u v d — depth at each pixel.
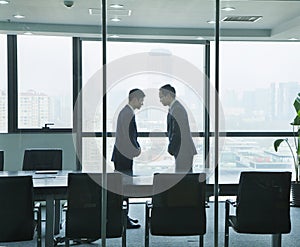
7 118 4.22
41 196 3.58
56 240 3.61
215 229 3.82
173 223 3.73
